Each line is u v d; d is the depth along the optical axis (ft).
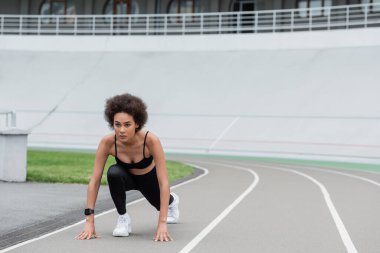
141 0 193.36
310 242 27.25
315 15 160.35
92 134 124.88
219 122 120.57
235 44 148.05
